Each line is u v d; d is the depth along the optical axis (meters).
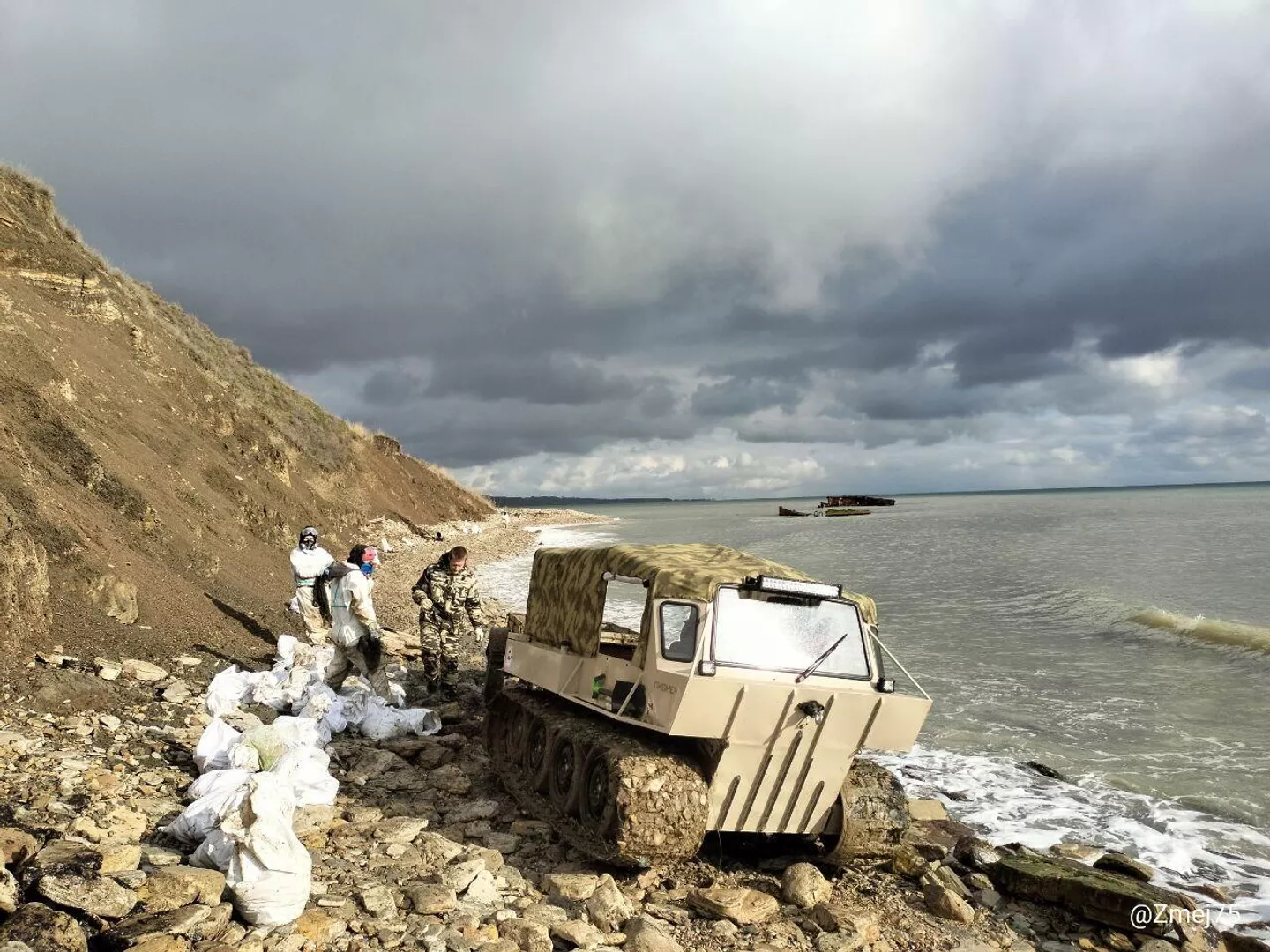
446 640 11.00
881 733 6.03
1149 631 18.91
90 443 14.45
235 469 23.09
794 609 6.29
